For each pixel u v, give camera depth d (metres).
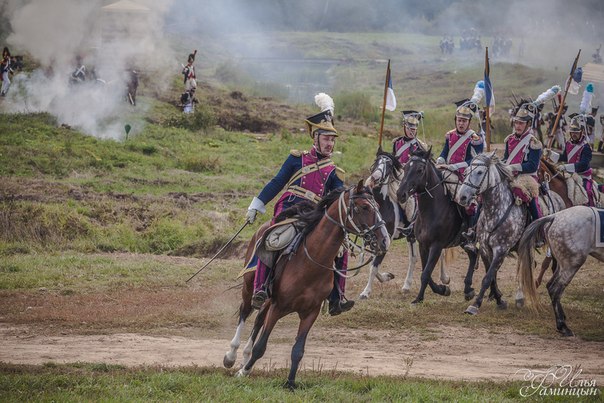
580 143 16.81
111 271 17.72
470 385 10.29
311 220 9.90
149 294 16.16
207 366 11.15
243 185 27.42
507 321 14.48
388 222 15.42
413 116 16.31
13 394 9.07
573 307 15.62
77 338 13.00
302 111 44.34
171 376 9.95
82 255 19.42
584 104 18.31
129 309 14.92
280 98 50.12
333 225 9.71
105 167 27.95
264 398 9.13
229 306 15.25
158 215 22.84
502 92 58.44
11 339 12.88
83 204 23.11
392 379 10.34
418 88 62.19
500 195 14.89
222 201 25.31
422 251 15.78
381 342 13.17
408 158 16.31
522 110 15.32
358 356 12.24
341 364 11.73
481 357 12.32
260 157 31.97
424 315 14.72
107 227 21.72
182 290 16.56
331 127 10.41
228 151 32.31
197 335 13.39
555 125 17.89
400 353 12.51
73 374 10.16
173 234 21.73
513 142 15.39
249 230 22.52
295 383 9.82
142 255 19.88
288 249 9.88
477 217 15.34
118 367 10.73
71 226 21.28
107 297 15.74
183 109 37.50
